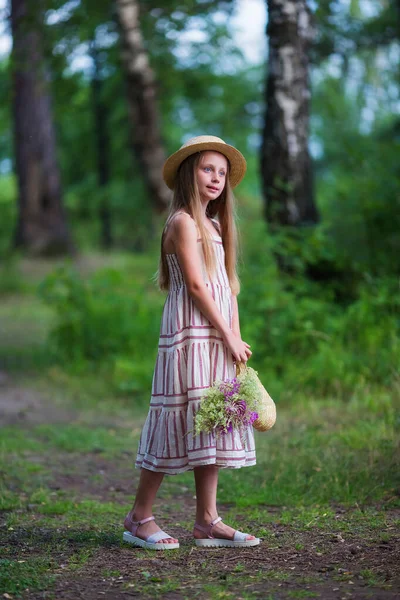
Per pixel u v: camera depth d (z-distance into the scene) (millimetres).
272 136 9734
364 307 8633
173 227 4145
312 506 4977
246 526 4559
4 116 30938
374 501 4984
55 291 12062
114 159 34188
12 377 10789
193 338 4016
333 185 11469
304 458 5922
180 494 5629
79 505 5211
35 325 16016
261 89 28047
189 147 4191
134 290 11766
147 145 13945
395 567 3635
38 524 4715
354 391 7754
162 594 3412
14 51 14961
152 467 4062
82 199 35906
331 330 8742
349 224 10141
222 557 3959
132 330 10727
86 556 3977
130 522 4227
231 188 4441
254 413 4004
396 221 9828
